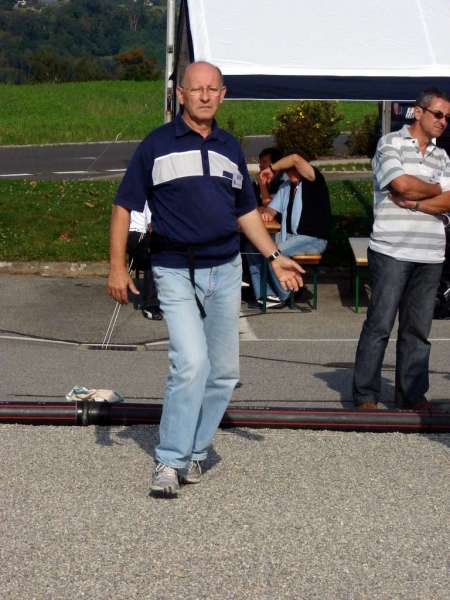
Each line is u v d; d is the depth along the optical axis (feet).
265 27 40.42
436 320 38.65
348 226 54.75
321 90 38.52
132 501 18.11
